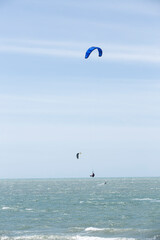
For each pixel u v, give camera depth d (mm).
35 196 160000
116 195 158500
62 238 60125
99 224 74125
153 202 119625
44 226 72438
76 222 77062
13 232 66188
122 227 70062
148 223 74062
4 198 150625
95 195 160875
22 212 95750
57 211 97250
